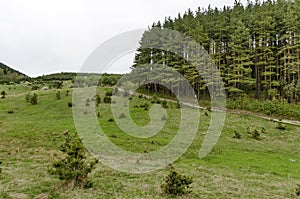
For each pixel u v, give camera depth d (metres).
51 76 106.31
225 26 68.62
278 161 23.33
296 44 56.22
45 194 12.95
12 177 15.34
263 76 63.47
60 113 42.06
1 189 13.23
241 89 61.62
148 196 13.18
